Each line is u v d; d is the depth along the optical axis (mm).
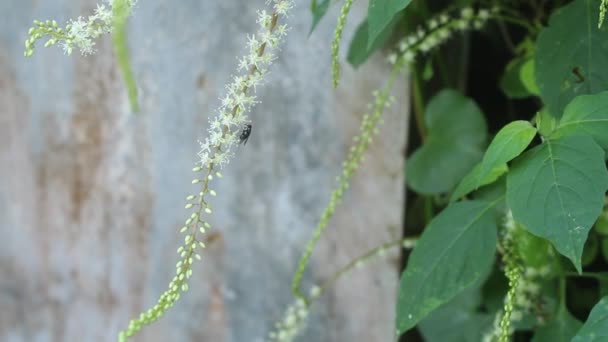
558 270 648
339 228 799
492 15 719
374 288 794
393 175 772
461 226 601
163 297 557
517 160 547
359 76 769
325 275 812
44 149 941
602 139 543
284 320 785
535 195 533
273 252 831
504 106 784
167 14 835
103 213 921
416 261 604
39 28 551
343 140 786
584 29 611
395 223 778
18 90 945
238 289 852
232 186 836
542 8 734
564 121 553
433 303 596
